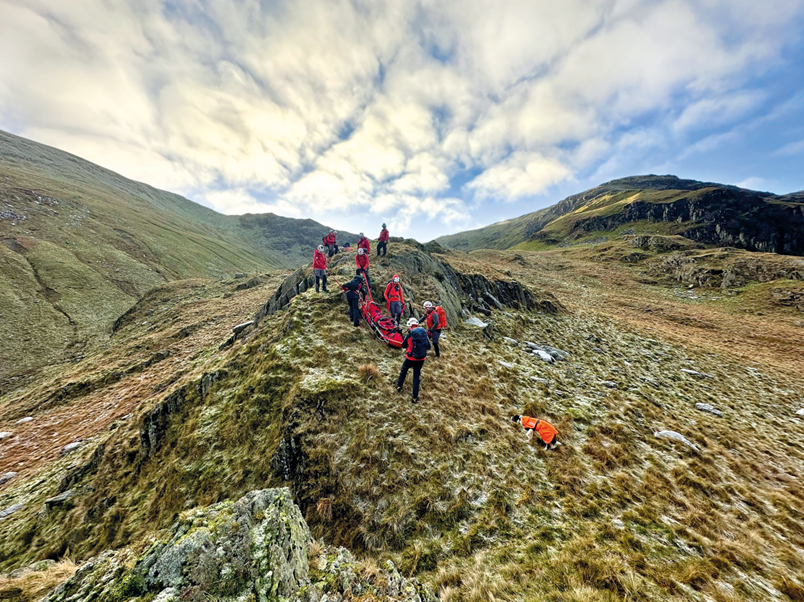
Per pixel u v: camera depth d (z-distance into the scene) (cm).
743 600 575
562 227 18700
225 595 407
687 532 743
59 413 2188
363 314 1584
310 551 572
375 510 745
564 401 1395
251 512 534
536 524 730
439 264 2838
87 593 412
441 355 1524
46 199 10825
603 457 1016
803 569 687
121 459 1162
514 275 6906
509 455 966
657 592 563
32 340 5100
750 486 1020
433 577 607
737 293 5634
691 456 1127
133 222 13075
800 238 12094
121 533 874
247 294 5053
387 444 900
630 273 7756
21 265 7019
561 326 2902
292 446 854
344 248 3138
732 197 14250
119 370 2720
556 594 543
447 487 813
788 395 2136
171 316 4488
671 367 2375
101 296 7138
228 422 1053
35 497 1200
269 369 1167
